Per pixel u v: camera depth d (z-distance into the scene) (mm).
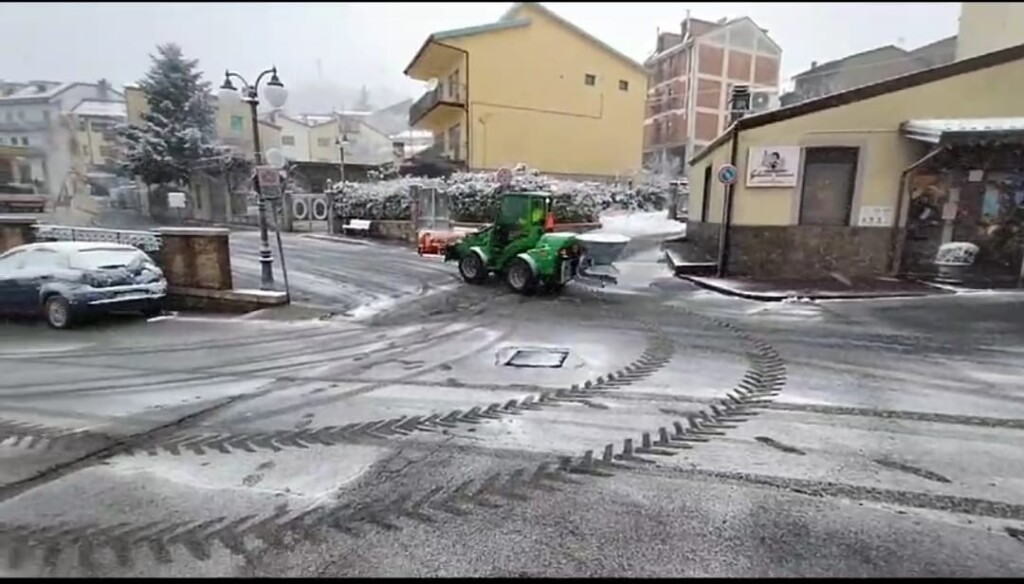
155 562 2803
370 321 8844
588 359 6508
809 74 27281
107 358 6801
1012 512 3201
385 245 19203
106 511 3270
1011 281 10492
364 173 28594
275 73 9625
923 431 4363
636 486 3520
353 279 12445
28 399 5266
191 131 27125
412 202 20422
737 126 11336
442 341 7488
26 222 11500
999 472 3682
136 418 4750
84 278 8492
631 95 30094
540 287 11117
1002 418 4625
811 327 7902
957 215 10891
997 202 10633
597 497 3391
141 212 27469
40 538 3004
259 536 3010
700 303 9742
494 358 6605
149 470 3785
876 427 4445
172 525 3123
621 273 12906
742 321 8375
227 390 5512
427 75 30828
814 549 2873
